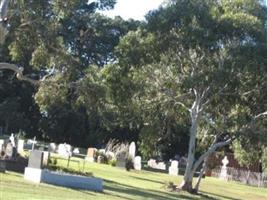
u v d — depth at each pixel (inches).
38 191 887.7
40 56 1413.6
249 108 1524.4
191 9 1391.5
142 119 1654.8
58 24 1438.2
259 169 2893.7
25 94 3481.8
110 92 1515.7
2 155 1218.0
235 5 1439.5
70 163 1624.0
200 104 1514.5
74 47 3575.3
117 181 1375.5
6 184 910.4
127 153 2108.8
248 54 1369.3
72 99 2044.8
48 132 3501.5
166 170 2464.3
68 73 1429.6
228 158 2913.4
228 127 1557.6
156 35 1437.0
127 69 1499.8
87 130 3513.8
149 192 1248.2
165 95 1573.6
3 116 3341.5
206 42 1374.3
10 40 1403.8
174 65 1505.9
